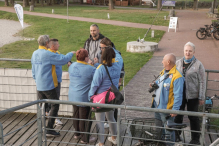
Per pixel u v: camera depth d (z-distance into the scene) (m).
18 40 18.97
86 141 4.34
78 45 16.61
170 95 3.80
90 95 3.96
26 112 5.82
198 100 4.15
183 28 21.78
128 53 13.72
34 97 5.69
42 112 3.61
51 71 4.62
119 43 16.70
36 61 4.62
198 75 4.03
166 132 3.79
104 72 3.84
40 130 3.62
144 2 53.06
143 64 10.99
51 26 24.00
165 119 3.86
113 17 29.31
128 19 27.58
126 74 9.37
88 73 4.19
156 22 25.41
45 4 52.62
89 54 5.08
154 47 13.94
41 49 4.59
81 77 4.20
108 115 4.20
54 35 20.22
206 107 5.24
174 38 17.72
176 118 4.25
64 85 5.46
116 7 46.72
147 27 22.50
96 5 53.41
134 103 6.34
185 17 30.36
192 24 24.11
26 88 5.67
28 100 5.72
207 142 4.45
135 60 11.84
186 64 4.13
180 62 4.17
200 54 13.00
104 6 50.25
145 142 3.75
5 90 5.73
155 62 11.31
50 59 4.52
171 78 3.75
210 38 17.48
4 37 20.09
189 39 17.30
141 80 8.44
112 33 20.09
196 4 43.59
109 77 3.86
